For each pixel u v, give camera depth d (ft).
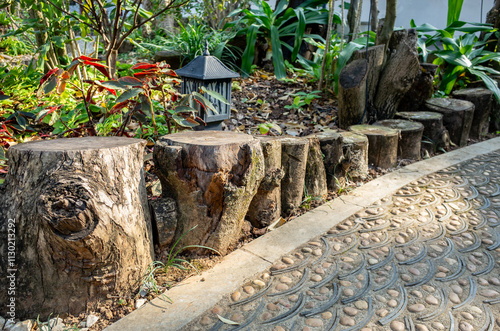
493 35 19.52
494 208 9.52
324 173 9.89
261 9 20.42
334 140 10.04
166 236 6.77
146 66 7.89
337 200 9.86
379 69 14.03
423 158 13.11
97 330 5.50
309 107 14.97
